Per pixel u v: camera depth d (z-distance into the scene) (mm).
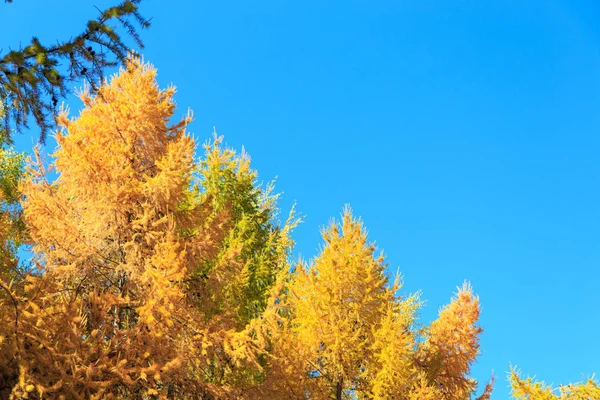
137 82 12805
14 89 4340
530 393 15391
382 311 14773
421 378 13961
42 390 7039
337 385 13930
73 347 7840
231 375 11766
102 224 11289
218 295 12484
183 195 12281
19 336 7332
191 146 11930
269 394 11125
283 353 12953
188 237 12086
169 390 10242
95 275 11148
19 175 15297
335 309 14352
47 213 11219
